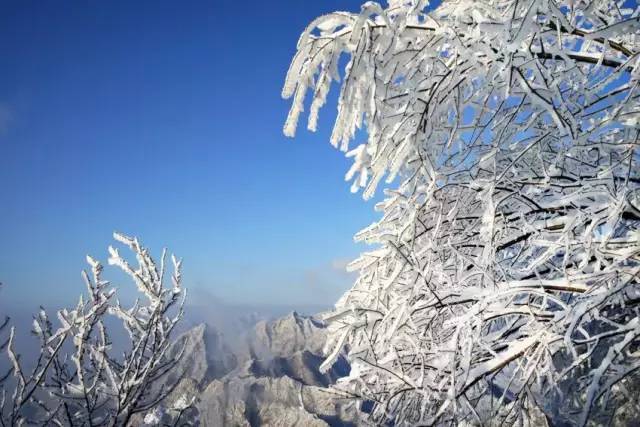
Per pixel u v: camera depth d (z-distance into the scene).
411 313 3.21
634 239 2.71
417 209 3.17
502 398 2.86
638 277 2.51
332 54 2.67
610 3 3.46
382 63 2.70
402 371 3.04
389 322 3.31
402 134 2.80
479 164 3.31
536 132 3.53
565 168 3.42
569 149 2.83
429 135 2.88
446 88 2.77
